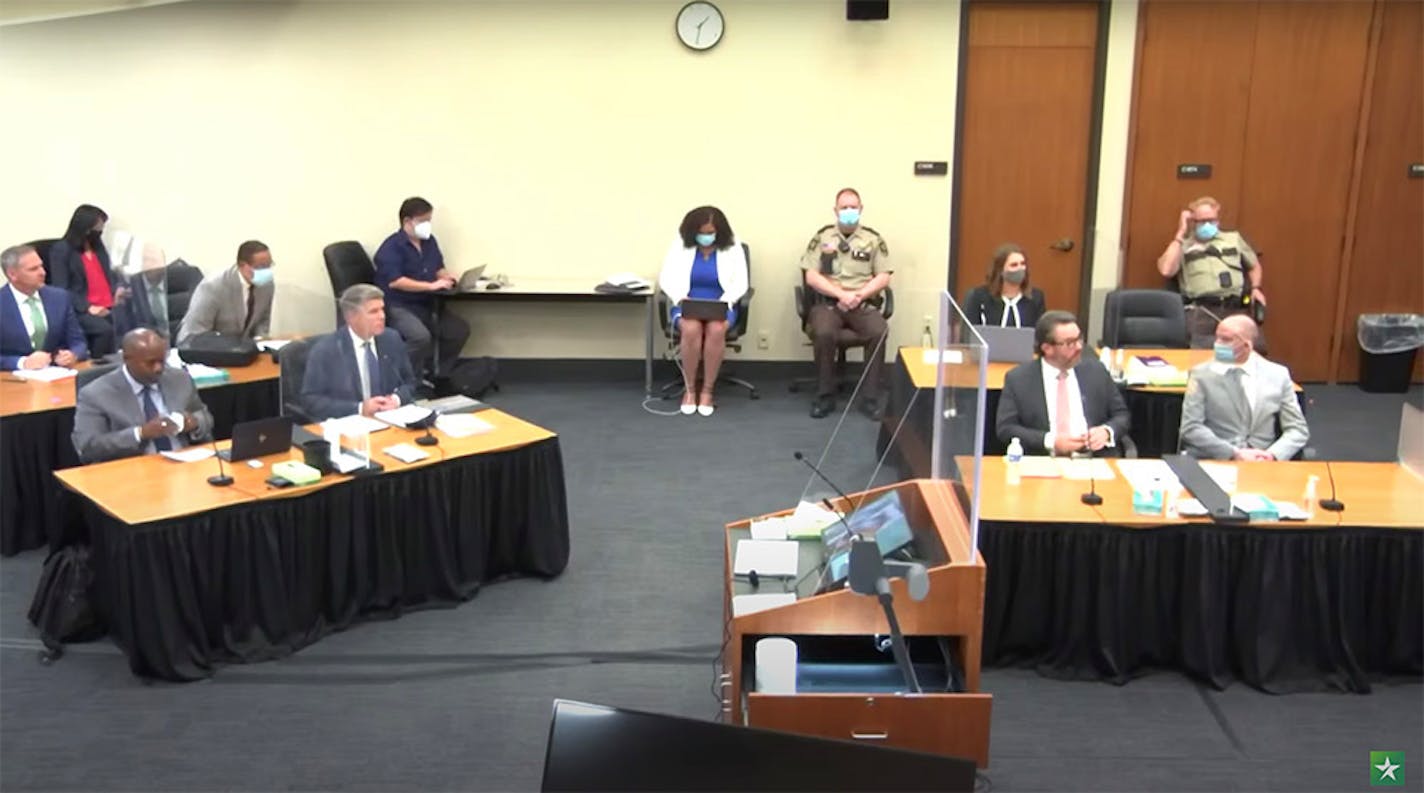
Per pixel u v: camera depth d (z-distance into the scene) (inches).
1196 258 252.7
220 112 259.9
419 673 140.9
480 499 160.4
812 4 256.8
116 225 265.1
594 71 261.0
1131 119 261.4
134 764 121.3
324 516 146.6
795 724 106.4
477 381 263.3
